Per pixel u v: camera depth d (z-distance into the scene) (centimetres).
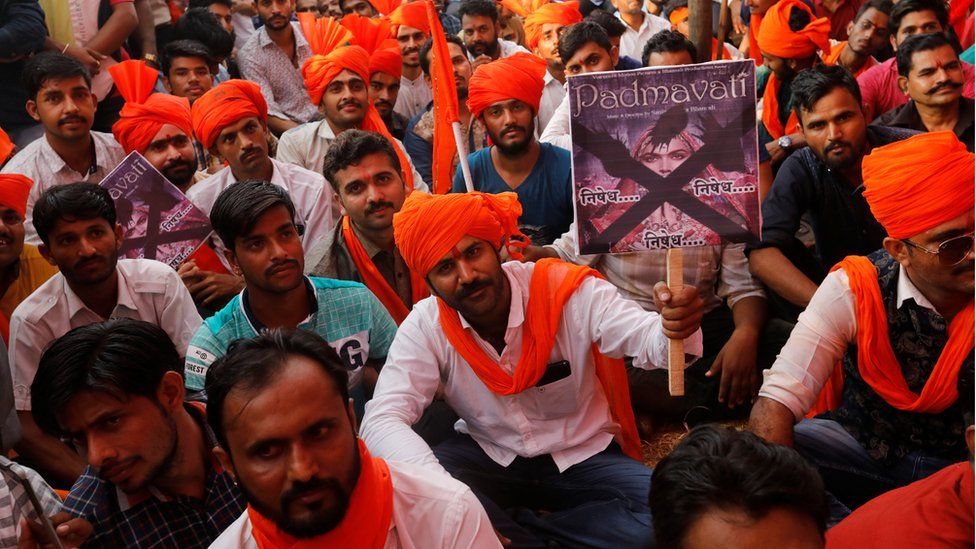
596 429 313
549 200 466
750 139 262
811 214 417
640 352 288
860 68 613
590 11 898
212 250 443
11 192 375
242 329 335
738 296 406
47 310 354
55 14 655
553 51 664
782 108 530
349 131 388
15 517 237
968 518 195
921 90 465
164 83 676
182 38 711
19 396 352
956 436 286
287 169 488
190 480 234
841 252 417
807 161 411
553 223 469
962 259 260
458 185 480
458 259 282
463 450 322
